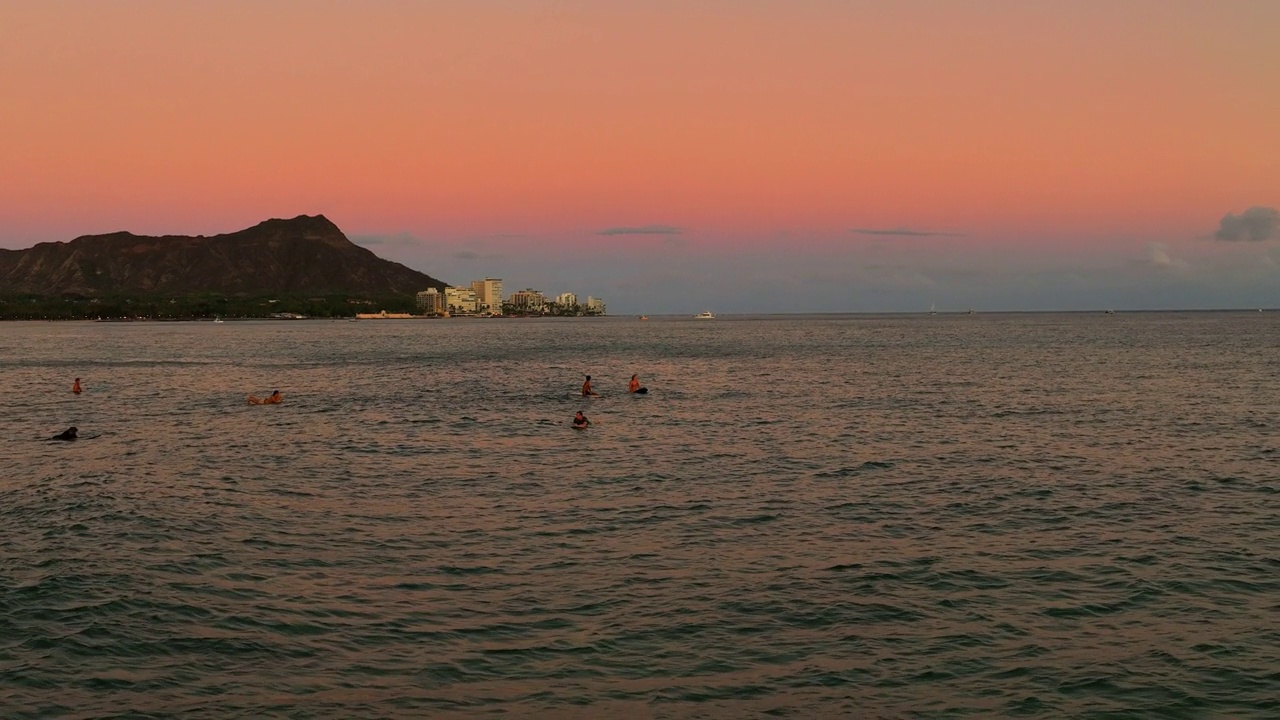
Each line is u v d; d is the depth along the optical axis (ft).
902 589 68.54
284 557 75.77
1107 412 175.83
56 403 200.54
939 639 59.41
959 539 82.02
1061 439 141.59
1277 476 110.42
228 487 104.17
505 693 52.03
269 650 57.36
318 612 63.46
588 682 53.36
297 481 108.27
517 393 222.07
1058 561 75.36
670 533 84.12
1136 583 69.82
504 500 97.96
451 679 53.67
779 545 80.07
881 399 203.00
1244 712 50.21
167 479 108.88
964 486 105.19
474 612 63.67
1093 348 430.61
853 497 99.50
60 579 69.26
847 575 71.67
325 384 250.98
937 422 162.40
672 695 51.90
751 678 53.98
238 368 317.22
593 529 85.46
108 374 287.48
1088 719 49.55
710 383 249.75
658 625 61.52
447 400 204.85
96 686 52.49
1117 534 83.61
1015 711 50.37
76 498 97.40
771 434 148.05
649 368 314.76
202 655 56.59
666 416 172.65
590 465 119.44
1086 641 59.16
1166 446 134.10
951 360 346.33
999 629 61.05
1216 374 266.98
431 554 77.00
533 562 74.84
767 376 273.95
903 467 117.50
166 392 226.99
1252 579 70.64
